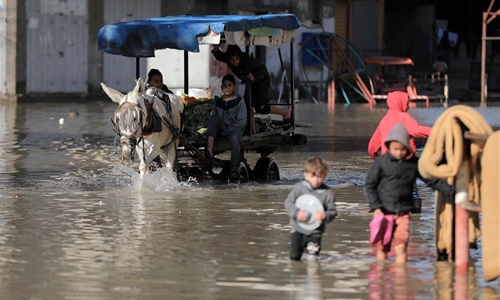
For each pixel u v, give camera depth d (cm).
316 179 2095
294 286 1955
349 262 2156
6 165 3822
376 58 8300
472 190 2075
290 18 3581
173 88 5997
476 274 2055
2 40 7475
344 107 7662
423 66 10069
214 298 1869
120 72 7850
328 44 8306
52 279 2006
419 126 2748
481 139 1973
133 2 7838
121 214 2739
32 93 7519
